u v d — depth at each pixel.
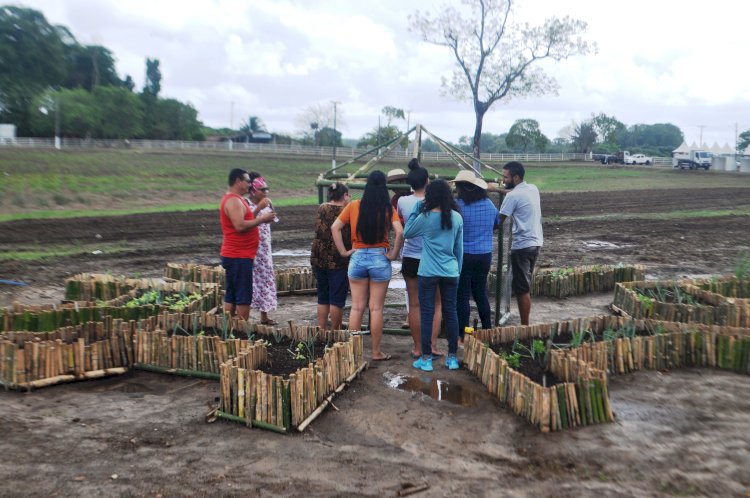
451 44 30.14
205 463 4.67
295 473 4.57
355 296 7.09
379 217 6.80
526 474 4.63
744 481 4.52
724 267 13.88
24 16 87.75
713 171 58.72
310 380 5.48
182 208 23.45
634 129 146.75
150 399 5.85
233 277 7.59
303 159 53.00
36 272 11.97
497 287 8.46
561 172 52.12
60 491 4.19
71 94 76.81
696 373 6.80
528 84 30.25
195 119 86.19
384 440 5.16
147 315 7.55
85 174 32.44
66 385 6.09
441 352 7.47
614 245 16.95
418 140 9.60
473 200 7.37
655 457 4.88
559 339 7.18
